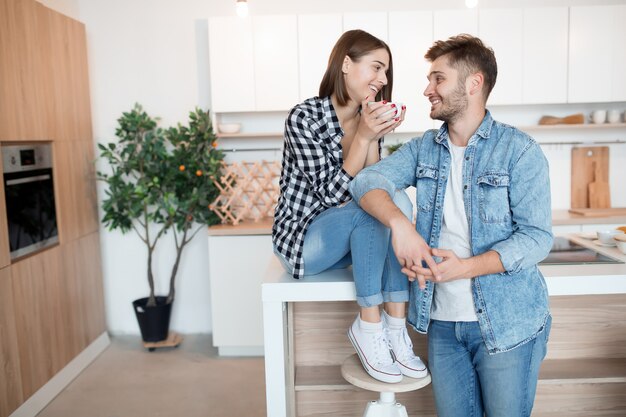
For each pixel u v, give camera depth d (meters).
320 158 1.76
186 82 4.16
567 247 2.35
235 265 3.78
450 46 1.58
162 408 3.12
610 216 3.79
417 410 2.21
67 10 3.93
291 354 2.03
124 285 4.30
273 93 3.88
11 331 2.88
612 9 3.80
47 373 3.23
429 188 1.69
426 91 1.63
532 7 4.05
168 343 3.98
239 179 4.02
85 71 3.91
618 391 2.22
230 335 3.84
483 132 1.59
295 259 1.80
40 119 3.24
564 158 4.25
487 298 1.58
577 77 3.85
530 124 4.23
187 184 3.92
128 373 3.61
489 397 1.66
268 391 1.85
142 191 3.71
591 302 2.24
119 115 4.18
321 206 1.81
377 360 1.69
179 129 3.90
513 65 3.85
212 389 3.35
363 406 2.18
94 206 3.99
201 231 4.26
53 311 3.33
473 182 1.59
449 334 1.68
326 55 3.84
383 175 1.70
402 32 3.83
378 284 1.68
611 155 4.23
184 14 4.11
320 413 2.20
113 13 4.11
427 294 1.68
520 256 1.51
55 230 3.44
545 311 1.63
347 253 1.93
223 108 3.91
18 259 3.02
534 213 1.53
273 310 1.82
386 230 1.68
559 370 2.12
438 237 1.66
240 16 3.65
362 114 1.71
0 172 2.83
